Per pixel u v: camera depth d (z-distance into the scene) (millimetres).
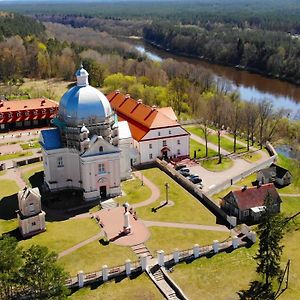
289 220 89688
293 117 178125
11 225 94125
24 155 133750
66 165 108125
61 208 101312
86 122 103812
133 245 86500
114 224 94125
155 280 76125
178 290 73438
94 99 105000
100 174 104188
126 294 73188
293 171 124250
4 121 158750
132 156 125000
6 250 63812
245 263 80938
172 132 129125
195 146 143625
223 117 161875
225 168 127000
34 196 89312
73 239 88750
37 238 89062
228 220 94188
